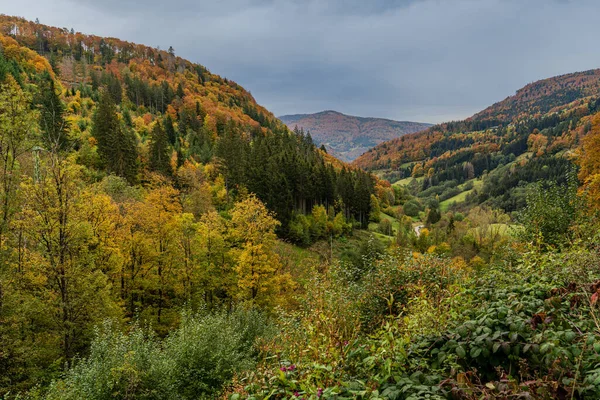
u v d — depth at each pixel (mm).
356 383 3375
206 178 69438
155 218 25531
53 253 16328
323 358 4105
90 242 18828
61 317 16531
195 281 25656
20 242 17141
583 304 4020
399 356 3582
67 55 174750
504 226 56938
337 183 88250
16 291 15547
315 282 8156
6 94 17969
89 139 64000
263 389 3773
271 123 175125
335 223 67000
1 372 13891
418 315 4578
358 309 7633
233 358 13016
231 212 29219
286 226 58125
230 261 28672
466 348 3525
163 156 63750
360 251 25703
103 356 11305
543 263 5691
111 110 68125
